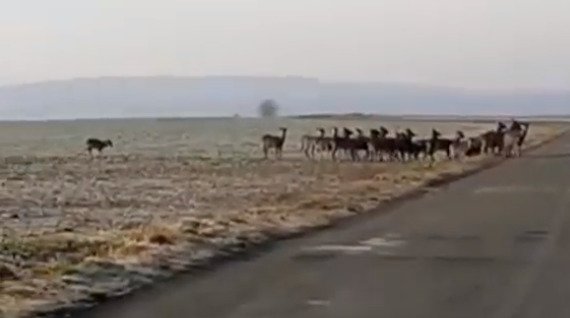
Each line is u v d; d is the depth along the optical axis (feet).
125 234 67.05
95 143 229.66
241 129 466.29
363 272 49.98
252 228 71.46
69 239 64.23
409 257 56.18
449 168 170.91
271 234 68.85
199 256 55.72
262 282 46.39
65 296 41.70
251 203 99.91
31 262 52.80
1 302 40.04
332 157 203.51
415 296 42.27
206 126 518.78
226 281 46.70
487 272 49.90
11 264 51.13
